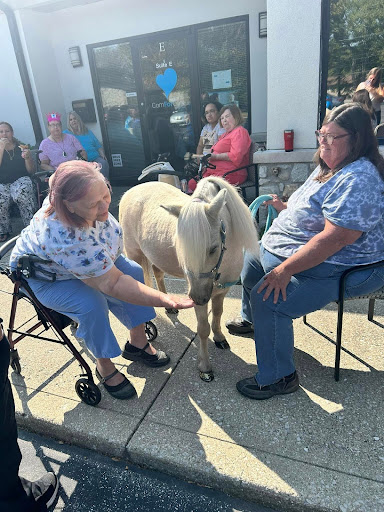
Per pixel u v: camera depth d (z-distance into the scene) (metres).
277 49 3.97
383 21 3.85
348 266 2.01
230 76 5.86
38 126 6.61
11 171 5.36
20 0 5.77
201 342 2.37
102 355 2.16
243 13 5.43
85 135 6.12
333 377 2.29
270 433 1.97
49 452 2.13
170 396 2.29
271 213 2.99
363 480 1.69
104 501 1.83
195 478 1.87
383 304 2.95
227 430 2.02
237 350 2.63
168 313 3.13
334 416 2.03
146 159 6.86
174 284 3.64
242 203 2.17
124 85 6.48
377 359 2.40
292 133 4.12
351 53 4.09
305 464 1.79
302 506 1.66
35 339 2.95
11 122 6.86
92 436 2.08
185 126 6.41
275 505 1.72
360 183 1.79
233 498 1.80
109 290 1.98
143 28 5.98
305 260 1.90
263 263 2.33
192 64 5.96
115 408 2.24
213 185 2.14
